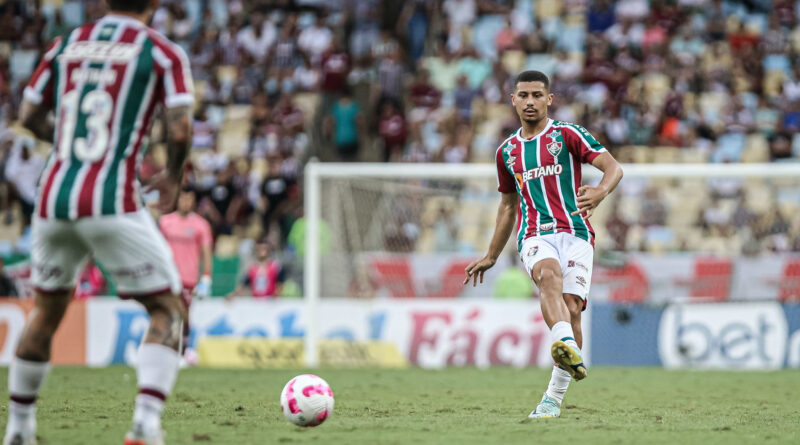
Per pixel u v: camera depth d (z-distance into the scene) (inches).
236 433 772.0
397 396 1228.5
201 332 2060.8
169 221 1637.6
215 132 3068.4
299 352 2036.2
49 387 1352.1
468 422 878.4
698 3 3462.1
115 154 618.5
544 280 889.5
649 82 3142.2
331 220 2177.7
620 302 2030.0
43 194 616.4
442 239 2177.7
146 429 615.2
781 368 1937.7
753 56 3260.3
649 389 1378.0
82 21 3494.1
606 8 3472.0
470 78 3292.3
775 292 2078.0
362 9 3533.5
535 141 945.5
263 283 2130.9
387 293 2144.4
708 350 1980.8
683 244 2177.7
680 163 2827.3
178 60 633.6
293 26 3442.4
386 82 3134.8
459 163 2851.9
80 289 2169.0
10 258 2162.9
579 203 873.5
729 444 719.7
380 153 3053.6
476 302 2034.9
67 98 627.8
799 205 2145.7
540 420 897.5
